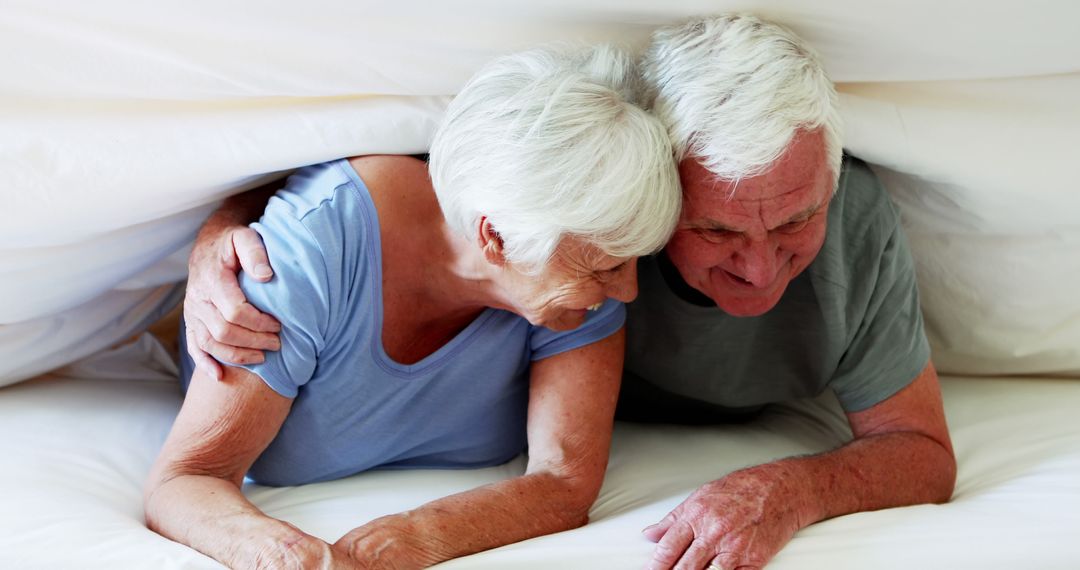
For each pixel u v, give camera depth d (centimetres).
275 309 113
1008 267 147
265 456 123
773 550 110
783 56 108
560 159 102
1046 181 133
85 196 122
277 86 119
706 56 108
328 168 121
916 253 150
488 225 107
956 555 111
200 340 114
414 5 116
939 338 158
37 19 115
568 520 118
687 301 130
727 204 109
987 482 132
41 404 137
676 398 145
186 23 116
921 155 131
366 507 119
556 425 122
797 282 129
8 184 120
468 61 120
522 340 126
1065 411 147
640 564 108
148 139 121
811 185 110
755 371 137
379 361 119
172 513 109
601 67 110
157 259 138
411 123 120
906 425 131
